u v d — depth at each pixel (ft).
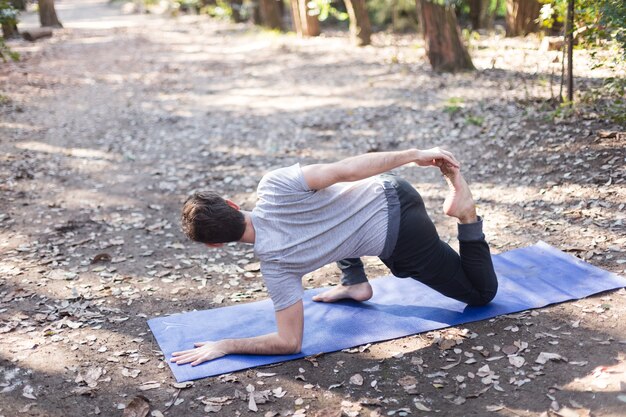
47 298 12.57
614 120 18.11
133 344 10.93
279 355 10.28
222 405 9.25
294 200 9.83
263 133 24.36
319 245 9.91
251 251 14.82
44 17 64.18
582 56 21.54
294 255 9.79
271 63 39.24
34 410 9.21
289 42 46.78
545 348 9.96
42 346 10.87
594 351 9.70
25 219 16.71
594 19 17.30
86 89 33.88
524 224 14.51
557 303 11.11
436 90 27.09
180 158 22.06
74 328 11.46
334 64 36.47
